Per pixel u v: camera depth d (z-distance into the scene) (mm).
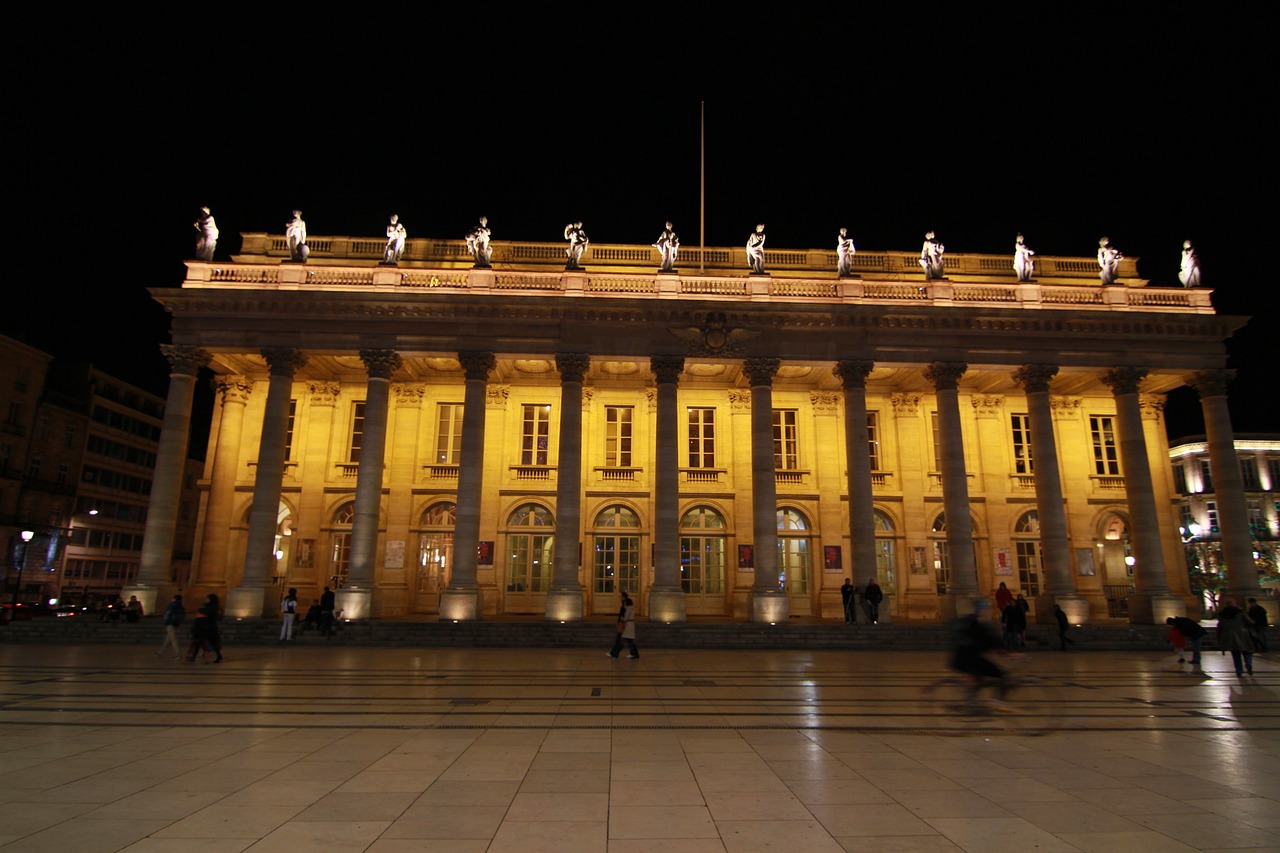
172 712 12508
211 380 36438
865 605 29078
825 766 9094
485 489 35156
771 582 29906
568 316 31859
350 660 20859
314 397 35938
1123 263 37562
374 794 7793
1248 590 30766
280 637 25516
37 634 25641
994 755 9727
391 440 35594
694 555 35469
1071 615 30344
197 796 7691
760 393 31609
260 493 30156
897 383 36500
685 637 26625
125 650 22891
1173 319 32719
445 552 34875
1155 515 31484
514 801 7590
